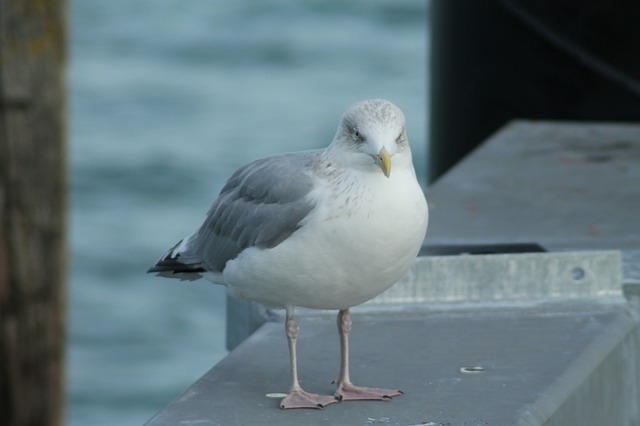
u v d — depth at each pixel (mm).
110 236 32531
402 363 8531
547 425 7586
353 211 7215
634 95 18359
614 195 13688
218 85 51688
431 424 7355
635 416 9586
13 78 7285
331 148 7449
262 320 9742
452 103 19344
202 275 8258
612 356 8992
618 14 18234
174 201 36375
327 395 7875
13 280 7410
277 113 46938
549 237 11898
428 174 20203
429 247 11227
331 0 69312
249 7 67938
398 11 67312
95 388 23844
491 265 9844
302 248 7297
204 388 8055
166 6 68062
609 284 9898
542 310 9648
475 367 8406
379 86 51625
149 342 25984
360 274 7355
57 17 7367
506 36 18781
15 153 7328
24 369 7531
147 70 54250
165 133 43438
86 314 27141
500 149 16125
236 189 7902
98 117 45938
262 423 7434
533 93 18781
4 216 7367
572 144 16359
